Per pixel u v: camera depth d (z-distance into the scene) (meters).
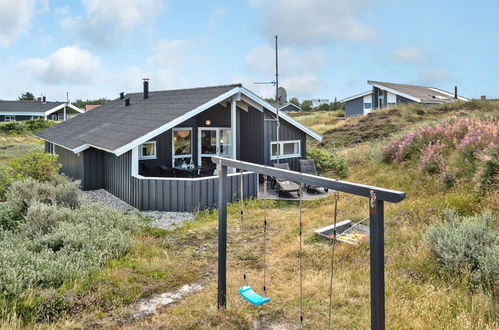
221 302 5.54
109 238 7.96
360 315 5.25
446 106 30.78
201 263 7.43
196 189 11.62
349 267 6.86
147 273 6.86
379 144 18.64
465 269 6.00
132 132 13.00
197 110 13.09
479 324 4.75
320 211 10.85
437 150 12.42
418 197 10.41
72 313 5.49
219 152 15.90
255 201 12.61
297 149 16.81
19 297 5.64
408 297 5.59
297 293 5.98
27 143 32.25
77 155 15.62
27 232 8.45
